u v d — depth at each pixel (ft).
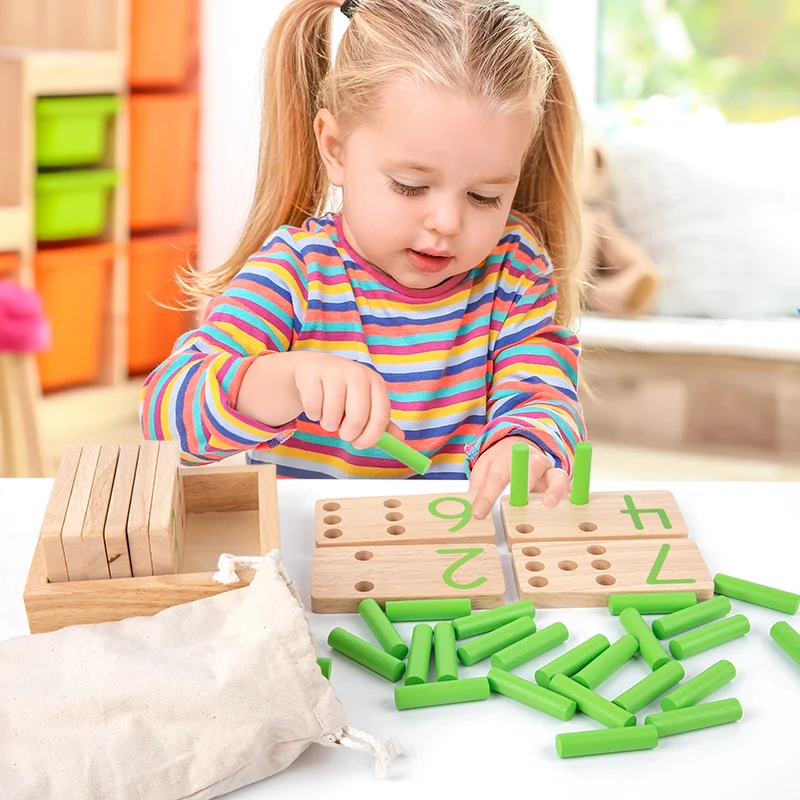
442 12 2.81
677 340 7.20
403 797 1.64
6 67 6.90
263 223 3.46
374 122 2.77
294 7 3.25
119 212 7.84
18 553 2.30
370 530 2.37
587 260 7.30
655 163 7.97
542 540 2.36
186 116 8.15
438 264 2.93
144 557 1.91
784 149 7.93
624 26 9.11
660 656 1.96
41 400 7.79
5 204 7.11
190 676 1.67
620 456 7.61
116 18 7.45
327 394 2.31
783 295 7.75
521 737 1.79
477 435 3.27
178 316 8.47
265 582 1.81
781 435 7.38
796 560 2.34
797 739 1.78
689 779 1.69
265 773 1.66
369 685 1.92
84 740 1.62
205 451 2.70
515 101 2.71
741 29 8.79
